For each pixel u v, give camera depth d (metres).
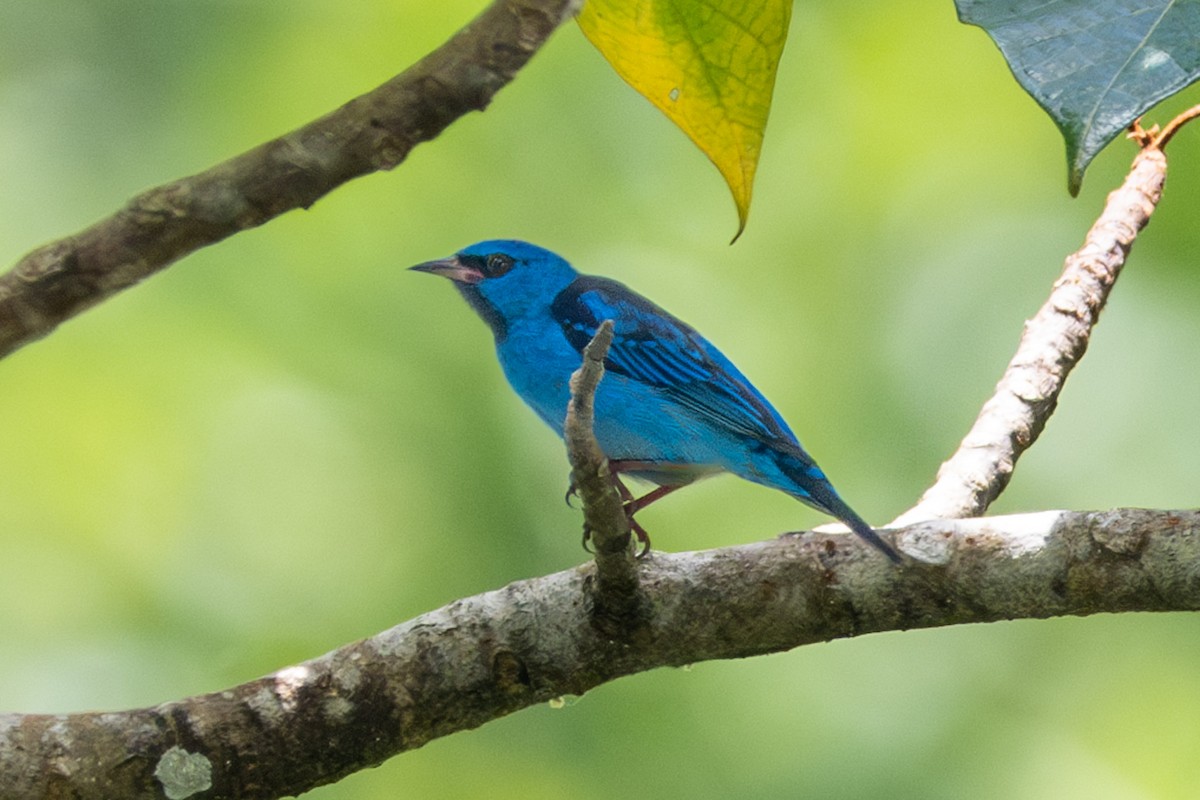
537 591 6.26
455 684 6.18
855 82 14.25
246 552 12.45
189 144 13.56
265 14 13.74
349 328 12.96
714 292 13.74
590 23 5.61
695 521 12.52
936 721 11.71
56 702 12.05
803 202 14.05
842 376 13.41
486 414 12.66
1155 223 12.77
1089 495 12.72
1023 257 13.50
